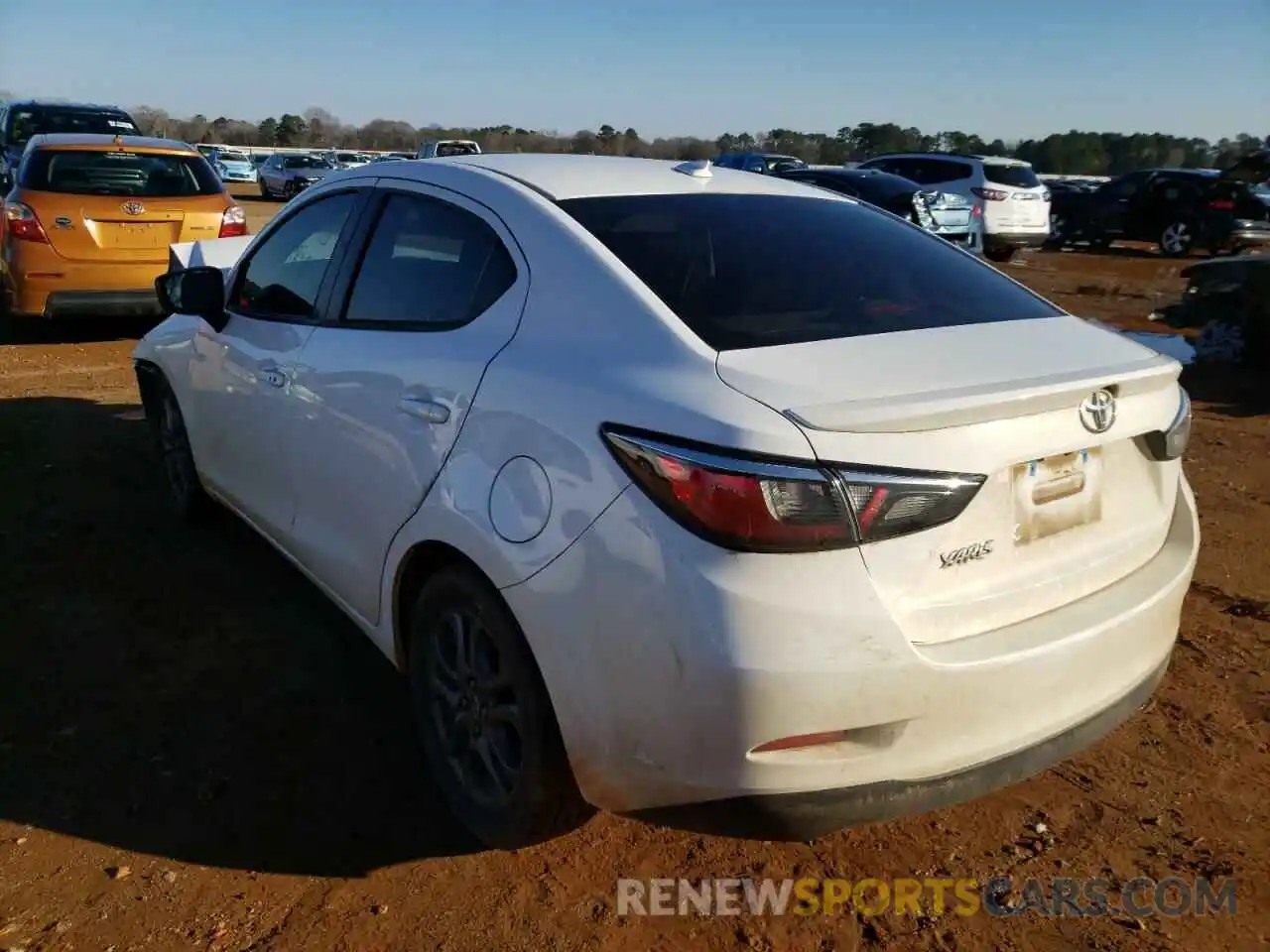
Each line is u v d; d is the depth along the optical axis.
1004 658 2.20
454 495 2.60
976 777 2.25
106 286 8.27
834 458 2.05
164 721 3.30
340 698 3.46
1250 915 2.61
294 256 3.77
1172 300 13.38
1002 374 2.34
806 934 2.54
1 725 3.24
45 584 4.20
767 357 2.32
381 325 3.15
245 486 3.97
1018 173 17.88
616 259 2.64
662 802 2.25
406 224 3.24
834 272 2.85
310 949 2.44
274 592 4.21
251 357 3.77
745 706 2.04
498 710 2.60
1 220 8.30
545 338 2.60
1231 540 5.02
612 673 2.21
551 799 2.49
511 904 2.60
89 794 2.94
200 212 8.55
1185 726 3.43
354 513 3.12
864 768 2.14
